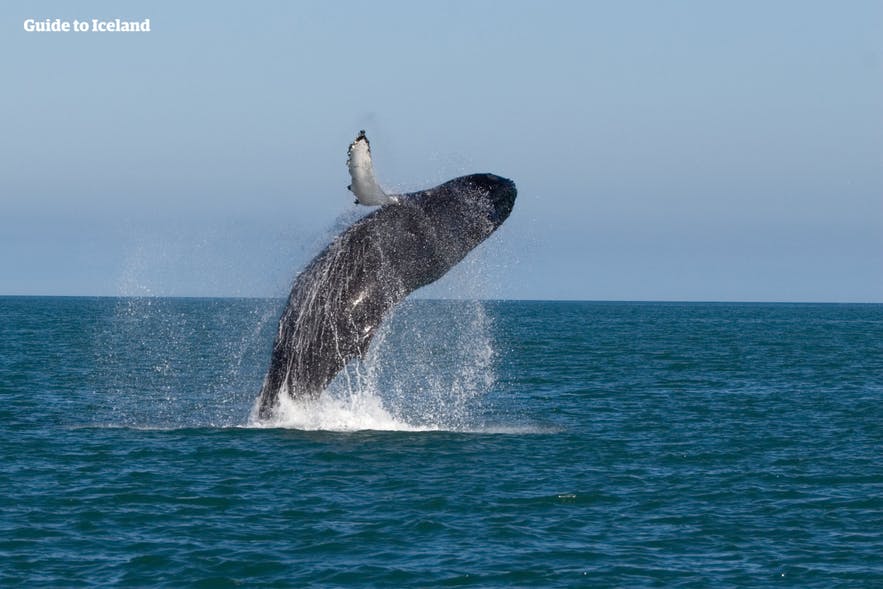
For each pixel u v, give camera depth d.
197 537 73.44
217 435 107.75
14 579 65.00
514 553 71.50
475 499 84.50
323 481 88.38
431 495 85.06
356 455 98.00
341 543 72.69
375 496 84.31
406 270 93.19
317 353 98.50
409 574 67.06
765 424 132.62
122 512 79.19
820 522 80.94
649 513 82.75
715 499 87.88
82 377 187.50
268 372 105.56
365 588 64.56
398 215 92.38
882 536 77.25
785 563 70.69
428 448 103.12
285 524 76.69
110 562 68.31
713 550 73.38
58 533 74.06
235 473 90.75
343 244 93.56
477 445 106.81
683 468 100.25
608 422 132.25
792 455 108.56
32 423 121.12
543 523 78.75
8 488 85.81
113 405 144.12
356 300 94.12
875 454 109.81
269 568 67.69
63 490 85.38
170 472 91.19
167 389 168.88
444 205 91.62
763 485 93.44
